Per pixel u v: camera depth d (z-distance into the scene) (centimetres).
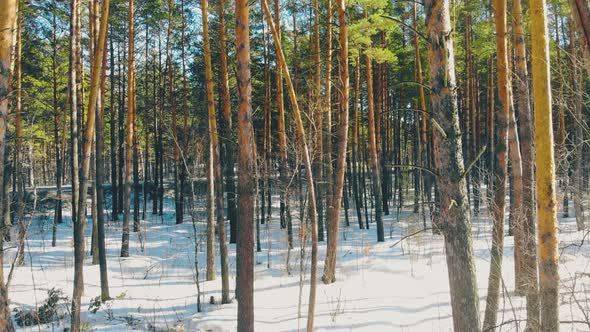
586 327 602
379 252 1353
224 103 1237
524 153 702
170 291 1073
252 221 681
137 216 2008
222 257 982
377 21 1291
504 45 682
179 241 1764
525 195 695
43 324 821
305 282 1099
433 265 1119
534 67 410
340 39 1097
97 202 1003
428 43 423
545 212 419
